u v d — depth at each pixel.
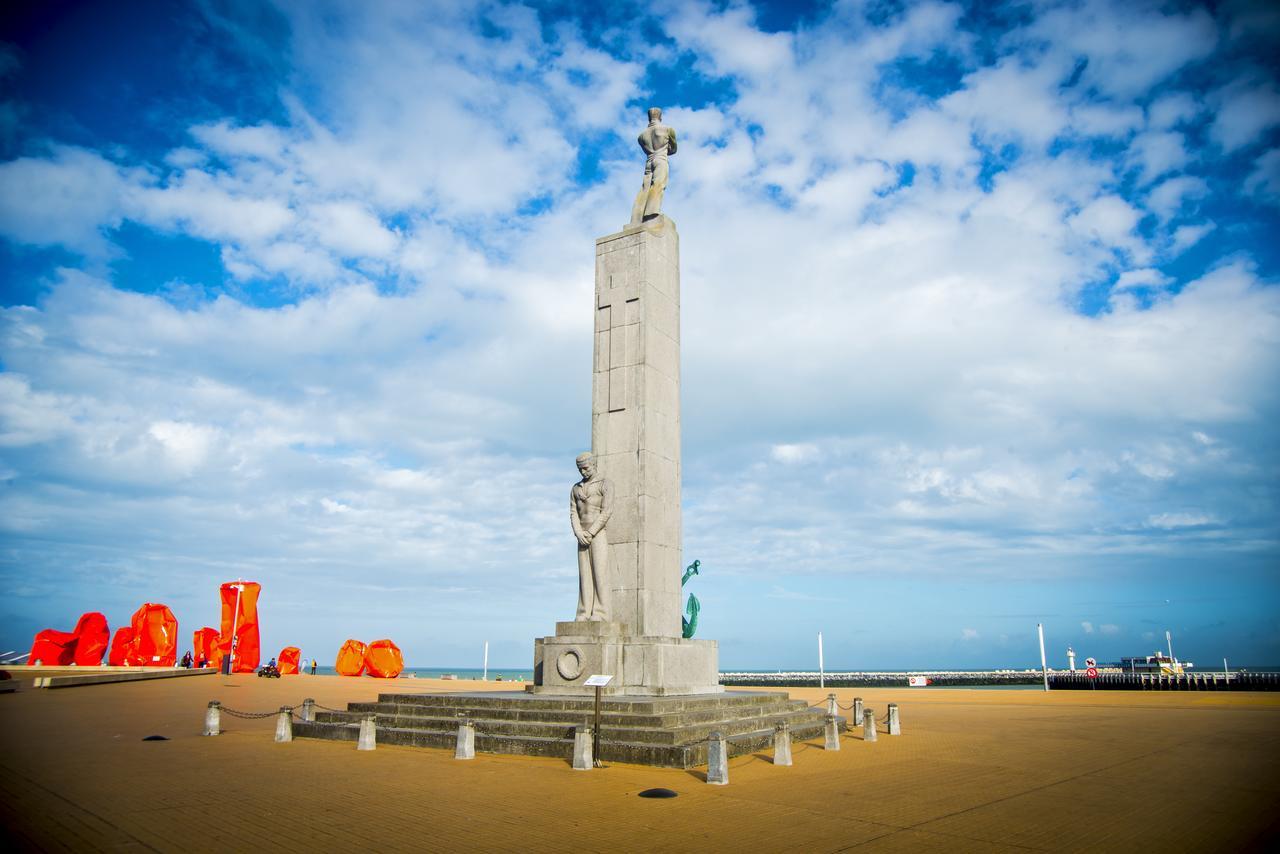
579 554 24.89
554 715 19.48
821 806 13.08
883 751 20.16
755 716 21.75
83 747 19.81
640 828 11.52
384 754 18.38
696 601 27.12
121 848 10.40
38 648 56.84
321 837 10.94
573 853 10.27
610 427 25.92
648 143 29.30
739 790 14.33
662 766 16.50
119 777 15.39
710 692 24.75
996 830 11.62
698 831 11.39
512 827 11.52
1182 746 21.94
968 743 22.27
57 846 10.48
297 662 63.97
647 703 19.41
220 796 13.55
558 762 17.11
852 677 143.50
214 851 10.26
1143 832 11.59
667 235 28.20
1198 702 42.38
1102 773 16.98
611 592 24.62
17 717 27.02
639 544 24.48
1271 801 13.96
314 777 15.34
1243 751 20.88
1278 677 74.94
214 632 65.31
